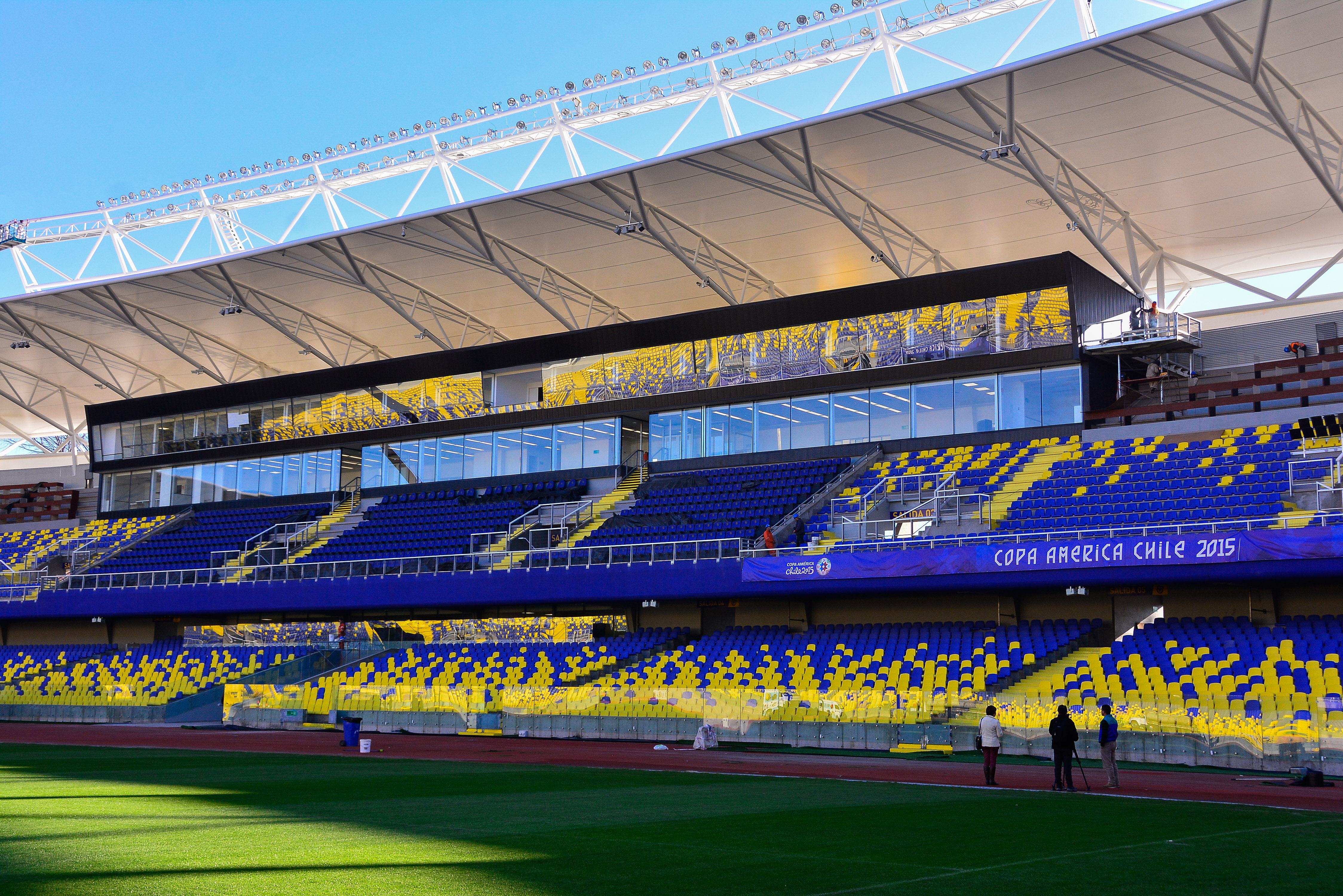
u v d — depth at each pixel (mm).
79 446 76312
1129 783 21969
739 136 39188
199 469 59781
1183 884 10922
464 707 36781
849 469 43188
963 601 37250
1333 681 27094
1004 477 39094
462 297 55812
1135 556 31438
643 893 10203
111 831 13469
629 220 45344
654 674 37906
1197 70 34188
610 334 49312
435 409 53375
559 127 46062
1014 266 40719
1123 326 39625
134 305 57156
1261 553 29656
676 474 47375
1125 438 39125
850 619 39219
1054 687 30641
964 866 11844
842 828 14750
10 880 10164
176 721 41938
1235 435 37406
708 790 19875
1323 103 35688
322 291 55281
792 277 51969
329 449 56125
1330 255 46094
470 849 12523
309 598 47000
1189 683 28734
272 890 9984
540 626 45312
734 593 38219
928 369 42469
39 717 43250
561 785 20547
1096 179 41219
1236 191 41000
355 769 23672
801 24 40531
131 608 50906
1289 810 17500
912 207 44438
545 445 50969
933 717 29438
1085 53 33469
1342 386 37156
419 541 48781
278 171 52250
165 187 54969
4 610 54000
